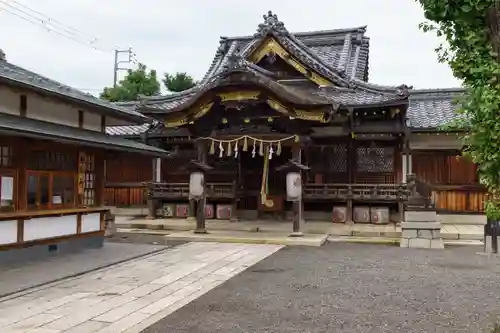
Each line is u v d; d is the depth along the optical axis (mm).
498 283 9594
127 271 10516
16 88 10203
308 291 8844
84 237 13109
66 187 12523
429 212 14711
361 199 18547
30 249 11359
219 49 25719
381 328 6688
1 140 10352
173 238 16047
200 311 7457
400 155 19641
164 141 22016
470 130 4793
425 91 22406
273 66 21016
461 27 4258
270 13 20484
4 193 10484
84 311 7328
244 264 11547
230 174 21438
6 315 7039
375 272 10664
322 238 15477
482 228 17938
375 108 18328
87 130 13234
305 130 17391
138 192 23469
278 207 20609
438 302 8109
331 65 21625
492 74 3979
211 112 17484
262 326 6734
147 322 6844
